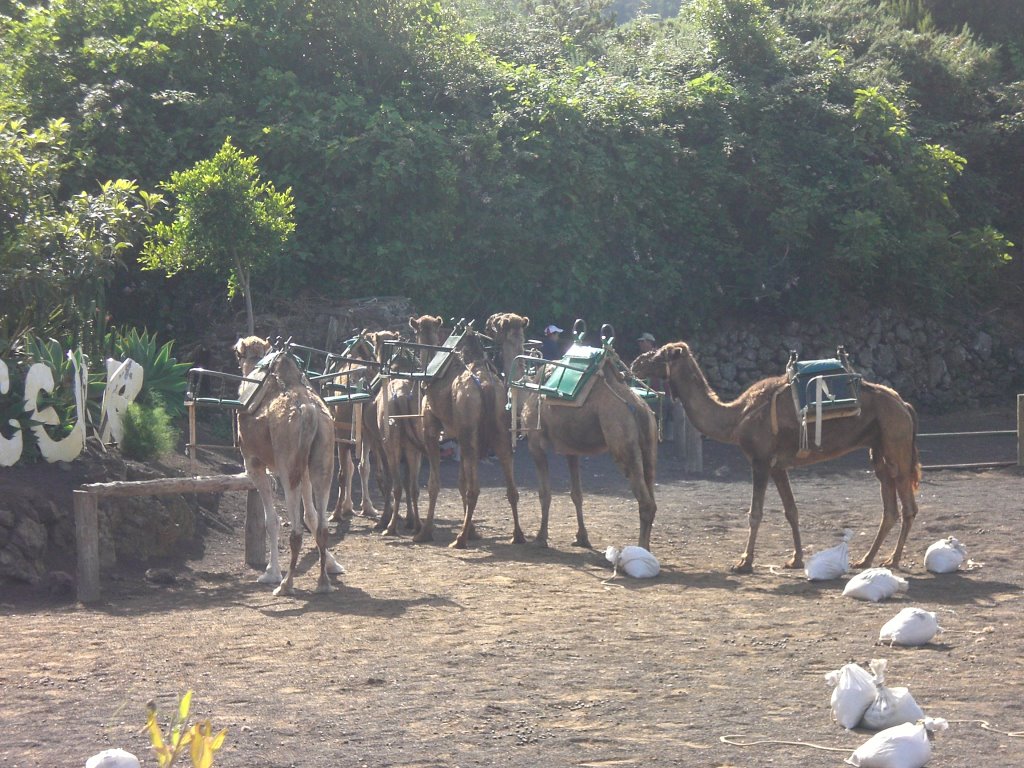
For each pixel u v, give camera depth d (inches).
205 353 798.5
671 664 283.0
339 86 904.3
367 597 369.7
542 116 908.6
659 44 1135.0
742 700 251.8
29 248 514.9
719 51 1058.1
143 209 607.2
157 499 447.2
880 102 976.9
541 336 920.9
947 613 335.6
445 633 317.4
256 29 873.5
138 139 829.2
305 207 823.1
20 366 482.0
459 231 888.9
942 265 1003.3
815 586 382.9
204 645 305.3
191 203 706.2
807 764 210.4
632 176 933.8
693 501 593.6
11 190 529.7
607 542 481.7
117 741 226.8
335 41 917.8
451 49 961.5
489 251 882.8
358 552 459.2
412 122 866.1
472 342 481.7
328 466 381.1
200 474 537.6
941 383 1010.7
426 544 478.3
